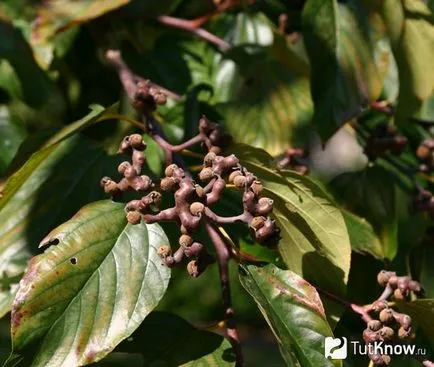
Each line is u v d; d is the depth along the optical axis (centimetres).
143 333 82
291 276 77
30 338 73
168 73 106
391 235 100
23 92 105
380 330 79
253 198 75
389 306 83
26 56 106
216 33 108
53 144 80
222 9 107
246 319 226
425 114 110
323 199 82
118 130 106
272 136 100
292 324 76
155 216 74
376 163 104
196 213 73
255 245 91
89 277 75
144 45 114
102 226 76
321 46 94
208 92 104
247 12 107
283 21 107
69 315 74
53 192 89
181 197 74
